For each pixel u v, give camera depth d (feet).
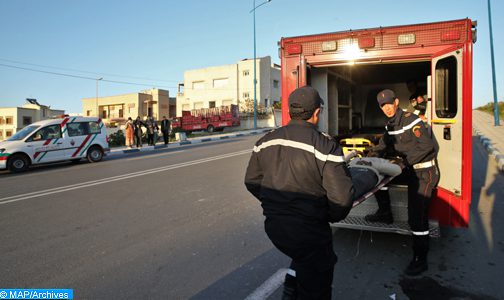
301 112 7.55
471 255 13.14
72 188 27.89
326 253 7.35
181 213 19.49
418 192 11.67
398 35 13.67
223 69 149.89
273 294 10.62
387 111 12.70
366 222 14.08
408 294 10.46
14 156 40.42
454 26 12.75
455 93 12.74
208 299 10.50
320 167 7.06
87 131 47.32
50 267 13.08
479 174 28.25
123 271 12.55
